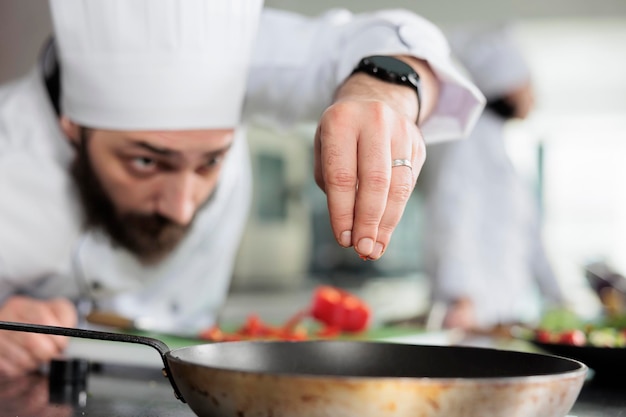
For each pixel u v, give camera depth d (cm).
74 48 111
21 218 129
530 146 392
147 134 112
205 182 122
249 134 308
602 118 371
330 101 107
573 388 51
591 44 322
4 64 257
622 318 165
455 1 278
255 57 118
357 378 47
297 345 64
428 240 247
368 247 61
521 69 260
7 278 135
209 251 152
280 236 344
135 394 86
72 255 134
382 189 62
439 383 47
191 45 107
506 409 48
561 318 171
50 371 92
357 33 103
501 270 244
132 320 128
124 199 123
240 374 48
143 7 105
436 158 250
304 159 354
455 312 222
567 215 411
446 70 87
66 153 128
